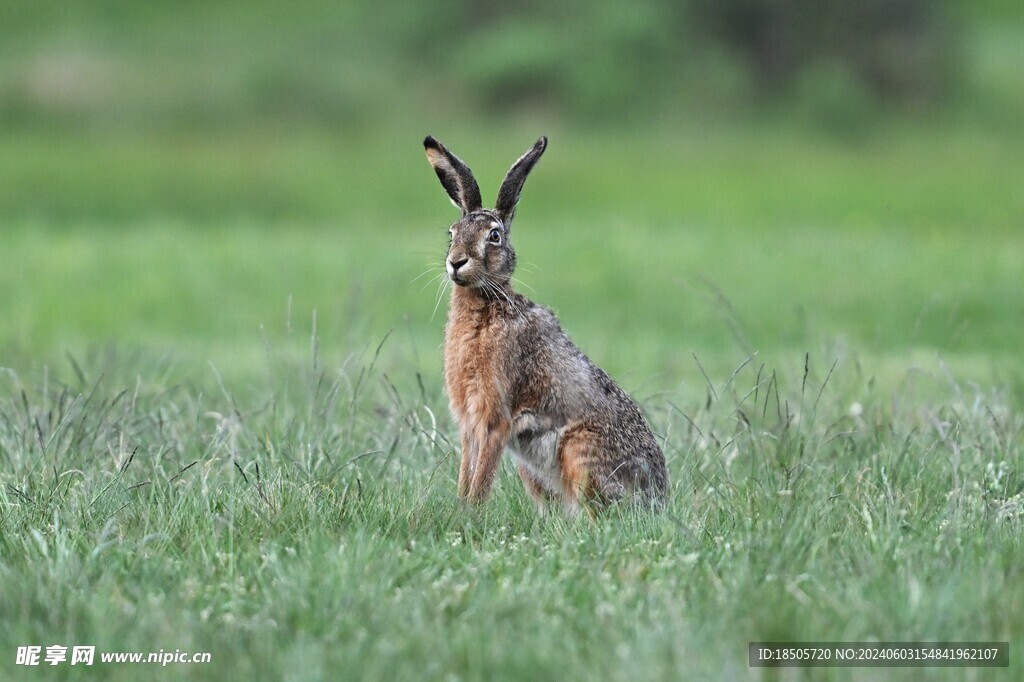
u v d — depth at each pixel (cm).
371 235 4594
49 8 9056
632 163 6638
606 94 8081
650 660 942
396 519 1315
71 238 4403
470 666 946
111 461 1489
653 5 8894
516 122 7856
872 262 3697
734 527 1298
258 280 3578
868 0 8700
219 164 6272
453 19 9075
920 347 2705
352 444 1569
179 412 1744
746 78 8519
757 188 5881
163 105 7625
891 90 8600
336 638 998
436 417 1672
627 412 1523
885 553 1179
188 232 4669
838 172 6450
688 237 4350
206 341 2841
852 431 1594
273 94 7944
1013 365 2428
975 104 8581
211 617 1056
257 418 1828
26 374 2297
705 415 1733
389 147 7031
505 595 1077
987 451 1588
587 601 1079
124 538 1245
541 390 1484
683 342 2836
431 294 3391
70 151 6500
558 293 3409
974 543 1215
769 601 1051
